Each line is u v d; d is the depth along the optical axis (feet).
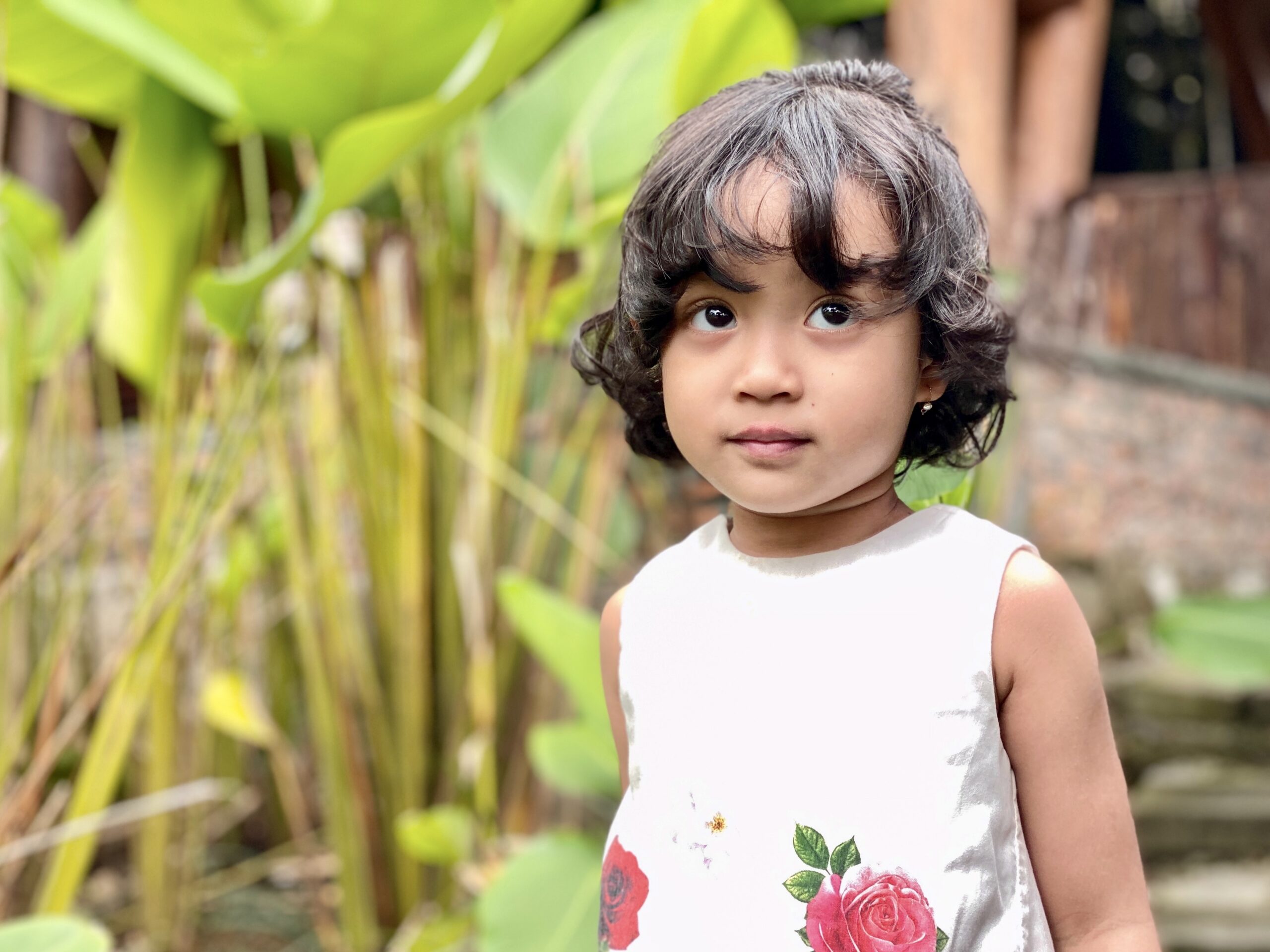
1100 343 12.33
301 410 5.58
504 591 4.56
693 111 1.88
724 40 4.53
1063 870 1.79
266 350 4.99
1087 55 10.61
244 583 6.05
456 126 4.93
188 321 5.68
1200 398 12.87
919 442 1.97
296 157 5.49
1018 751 1.81
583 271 5.71
